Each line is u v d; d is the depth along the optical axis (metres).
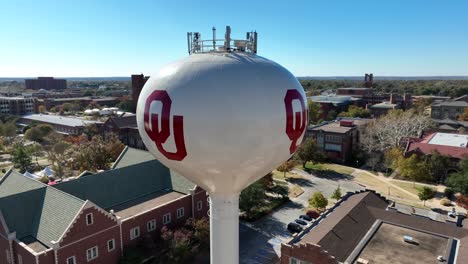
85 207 29.08
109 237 31.05
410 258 25.41
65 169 62.06
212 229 18.22
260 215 43.62
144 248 33.41
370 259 25.34
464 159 54.81
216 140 13.37
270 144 14.12
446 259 24.92
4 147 85.00
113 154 63.12
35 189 32.81
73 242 28.34
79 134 92.69
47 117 116.75
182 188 40.91
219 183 15.91
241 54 15.19
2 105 143.00
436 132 78.12
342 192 53.41
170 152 14.48
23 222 30.66
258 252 34.91
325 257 25.06
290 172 64.38
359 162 71.00
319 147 75.06
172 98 13.63
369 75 188.88
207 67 13.83
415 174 56.53
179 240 32.72
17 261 29.00
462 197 45.47
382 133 71.12
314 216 42.66
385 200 38.12
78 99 185.12
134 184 40.00
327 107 114.50
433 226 29.77
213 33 16.17
